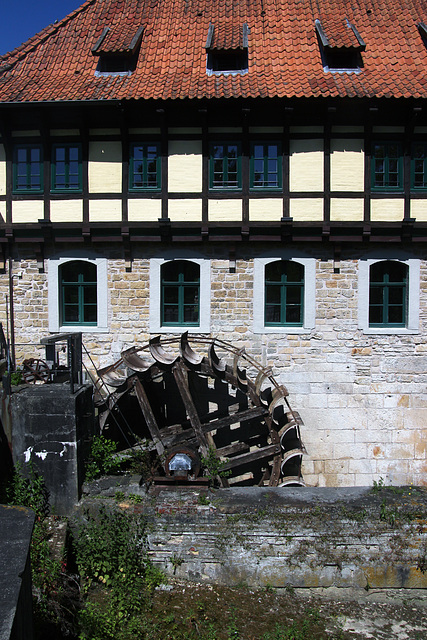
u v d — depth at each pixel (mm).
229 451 9391
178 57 10633
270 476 9547
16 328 10406
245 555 7102
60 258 10258
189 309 10367
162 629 6141
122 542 6988
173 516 7133
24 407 7418
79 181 10047
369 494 7617
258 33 11078
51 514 7363
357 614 6691
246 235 9781
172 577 7133
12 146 10070
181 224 9805
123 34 11055
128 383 9133
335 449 10211
